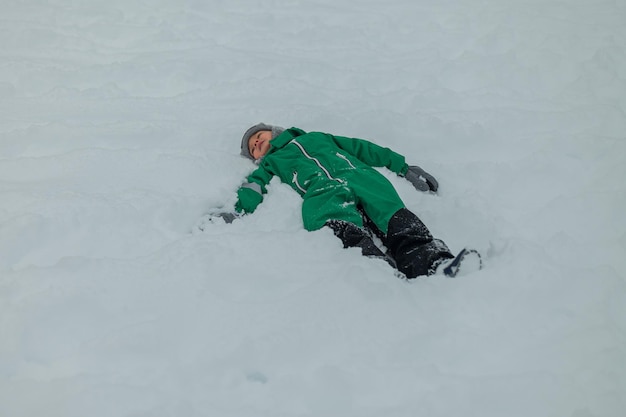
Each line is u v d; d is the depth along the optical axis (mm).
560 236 2938
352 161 3354
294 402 2201
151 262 2832
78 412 2176
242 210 3295
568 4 5766
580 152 3666
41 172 3604
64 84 4676
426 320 2516
